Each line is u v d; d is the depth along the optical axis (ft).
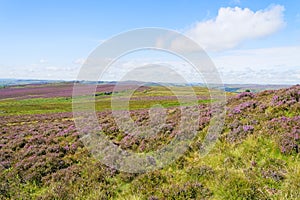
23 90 368.89
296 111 40.86
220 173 28.55
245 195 24.20
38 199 28.94
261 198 23.62
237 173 27.94
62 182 32.68
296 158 29.55
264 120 40.88
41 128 70.90
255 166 29.48
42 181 34.32
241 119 43.80
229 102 59.00
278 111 42.65
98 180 32.22
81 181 32.24
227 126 42.14
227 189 25.43
